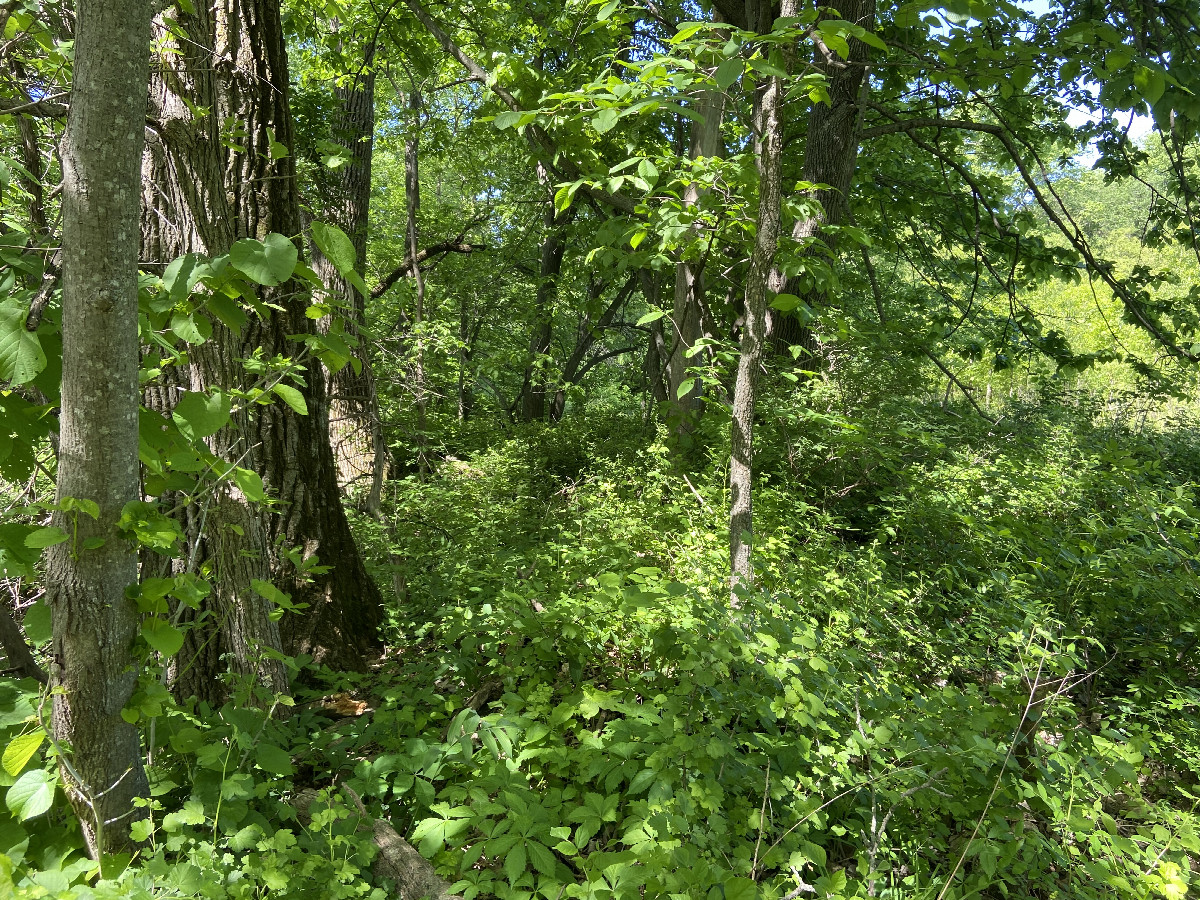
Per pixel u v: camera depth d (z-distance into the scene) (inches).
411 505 247.0
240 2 131.7
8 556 69.2
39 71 93.0
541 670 121.2
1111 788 98.3
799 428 253.9
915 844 96.4
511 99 231.0
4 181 77.0
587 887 72.4
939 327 393.1
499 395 717.9
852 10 264.8
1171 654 170.4
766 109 139.1
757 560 145.9
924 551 200.5
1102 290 759.7
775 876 85.9
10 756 62.8
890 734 93.9
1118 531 188.9
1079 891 86.2
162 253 112.5
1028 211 407.8
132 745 75.3
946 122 299.4
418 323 305.9
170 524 70.3
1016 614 166.7
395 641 156.0
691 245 195.5
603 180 166.9
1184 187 280.5
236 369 112.2
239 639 116.6
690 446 269.4
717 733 92.7
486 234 634.2
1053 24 217.5
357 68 343.6
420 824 83.2
